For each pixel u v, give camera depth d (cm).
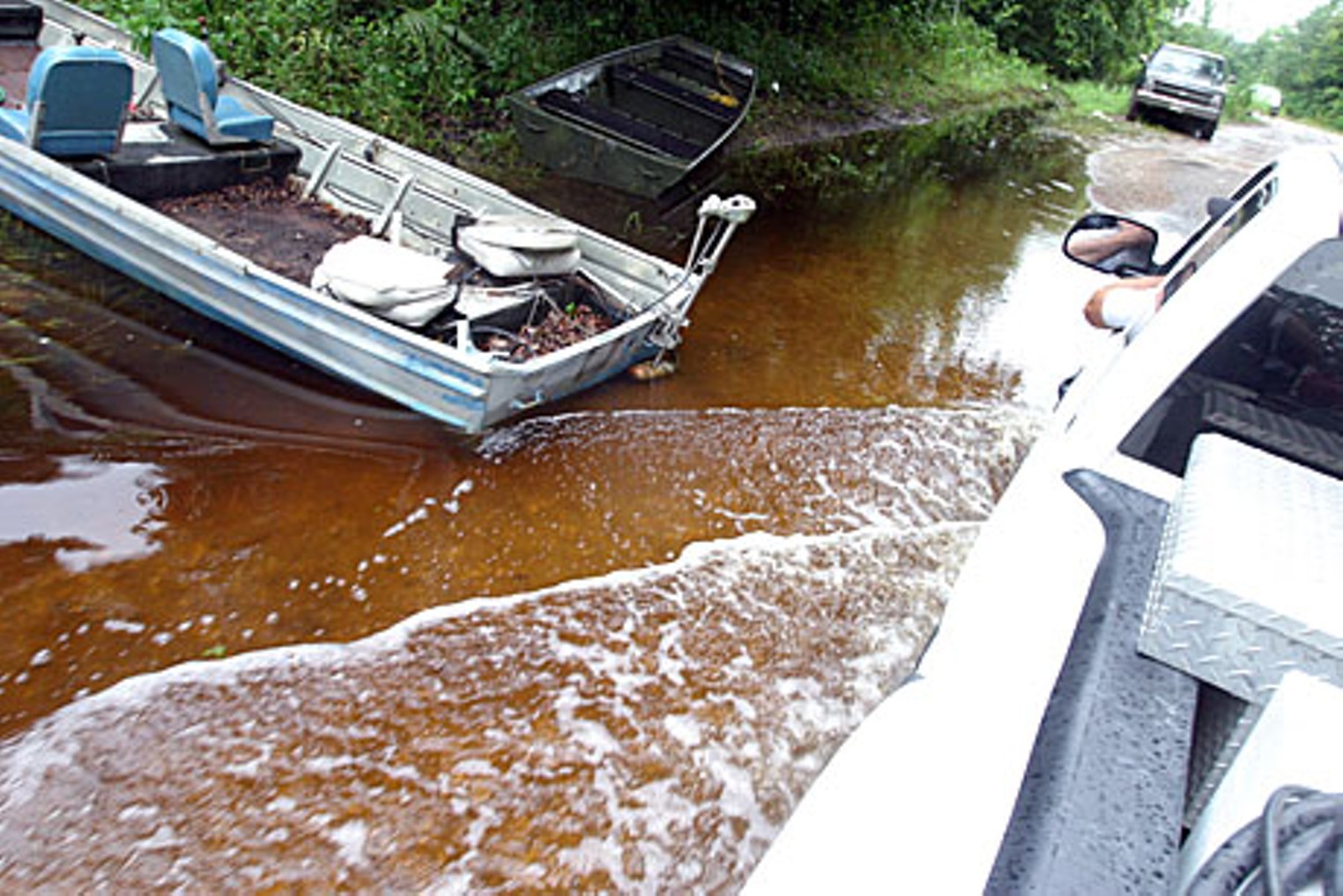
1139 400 197
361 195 621
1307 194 207
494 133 895
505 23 1031
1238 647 133
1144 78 2108
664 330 524
